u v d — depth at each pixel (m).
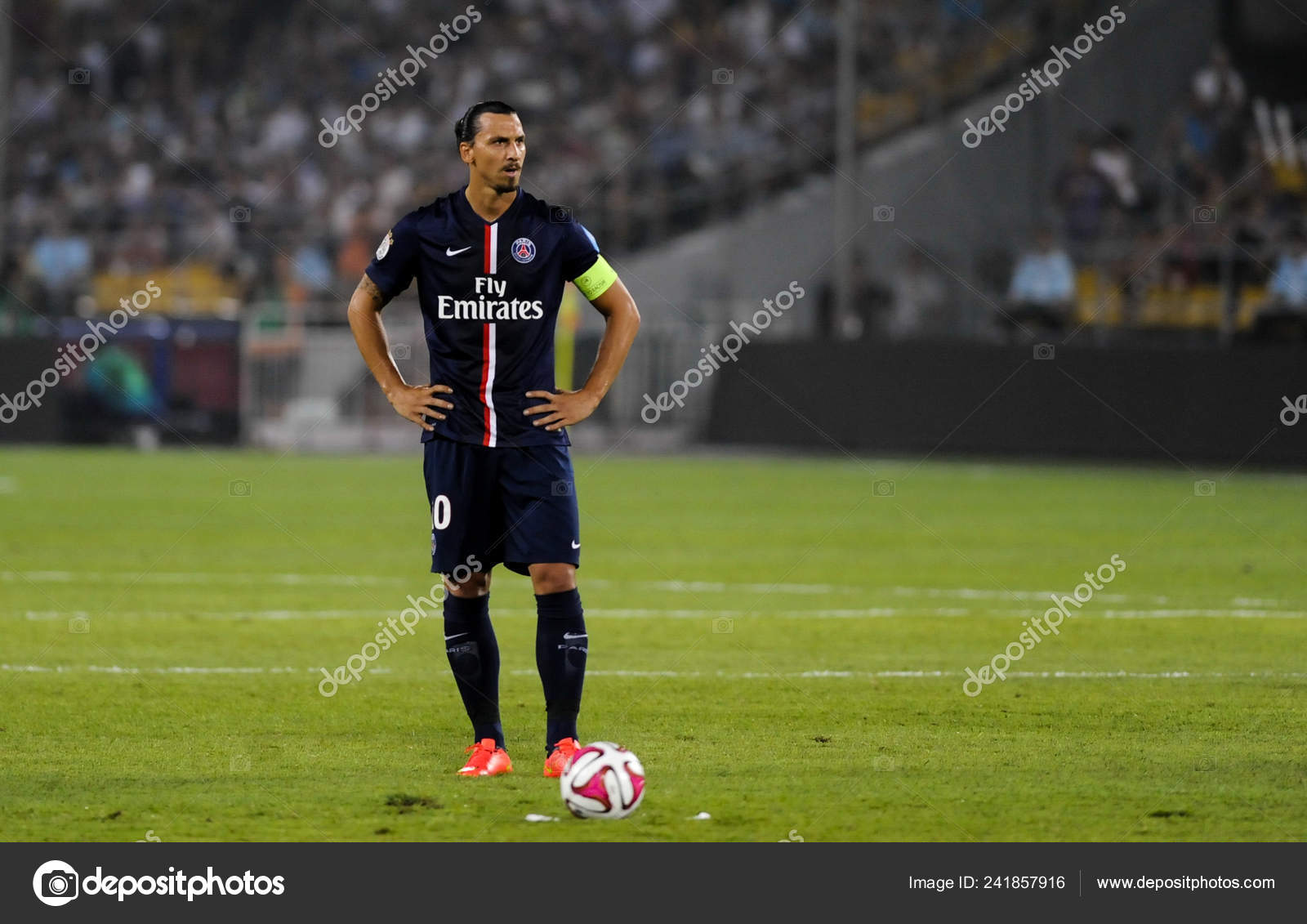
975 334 86.69
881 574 42.34
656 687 26.84
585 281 21.08
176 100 112.38
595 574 42.31
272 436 90.44
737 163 101.81
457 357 20.73
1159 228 85.75
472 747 21.09
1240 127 89.81
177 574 41.62
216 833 18.05
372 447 90.94
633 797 18.41
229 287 102.00
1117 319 82.88
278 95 111.50
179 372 89.88
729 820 18.61
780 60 105.62
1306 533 51.53
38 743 22.38
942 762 21.31
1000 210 91.62
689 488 67.19
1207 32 92.62
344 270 102.50
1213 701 25.73
